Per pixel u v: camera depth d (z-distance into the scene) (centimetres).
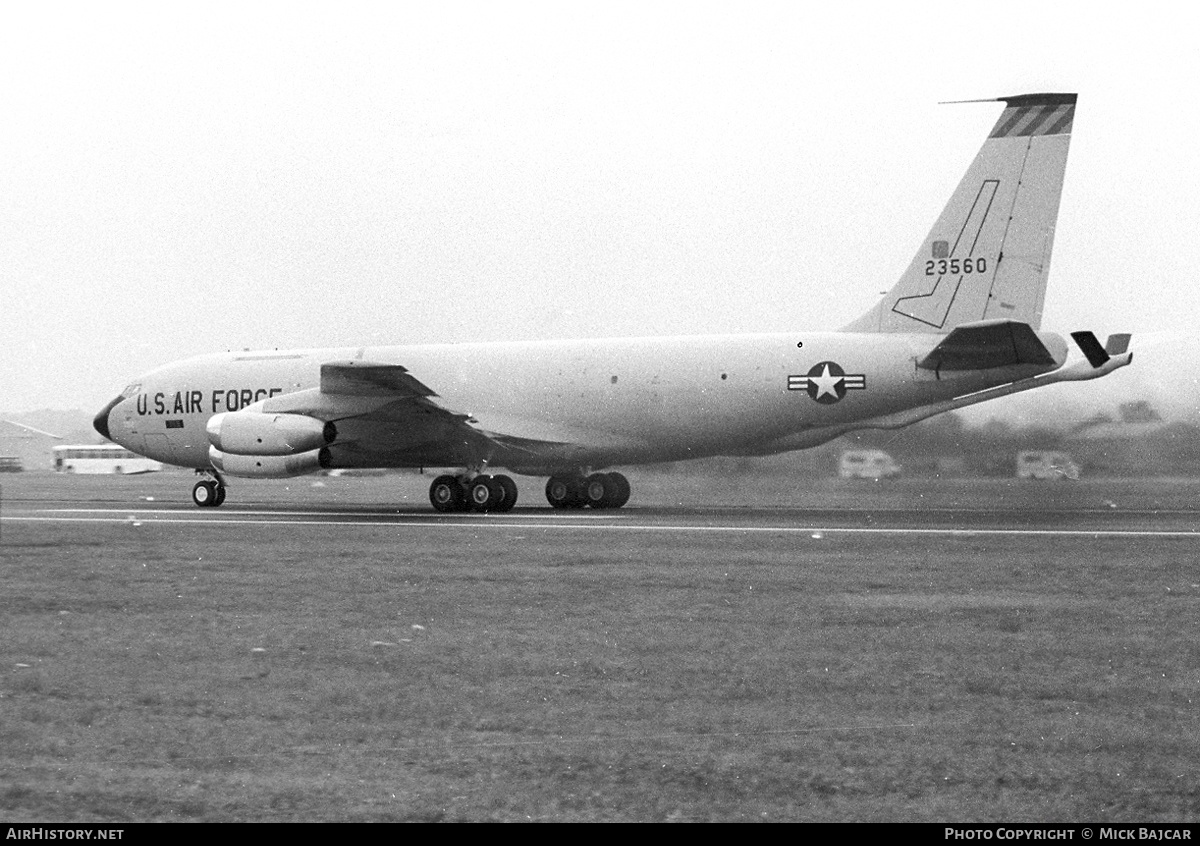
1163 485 11862
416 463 9069
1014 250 8050
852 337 8375
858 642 3519
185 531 7069
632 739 2517
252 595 4438
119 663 3225
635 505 9769
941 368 8119
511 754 2411
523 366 9144
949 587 4634
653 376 8769
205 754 2409
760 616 3969
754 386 8512
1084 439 12319
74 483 15412
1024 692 2919
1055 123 7956
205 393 9838
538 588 4603
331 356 9675
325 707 2761
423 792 2200
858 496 10694
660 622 3850
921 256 8250
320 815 2084
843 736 2545
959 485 12081
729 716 2691
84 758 2383
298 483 15925
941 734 2564
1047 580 4828
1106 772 2327
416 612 4047
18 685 2973
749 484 12131
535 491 12712
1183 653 3372
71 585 4712
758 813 2108
